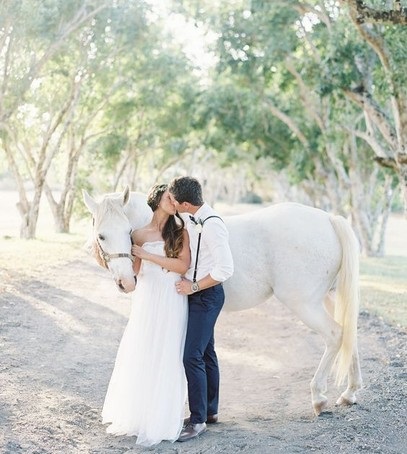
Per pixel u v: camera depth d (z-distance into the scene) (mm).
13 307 9422
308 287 5098
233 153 39656
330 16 16656
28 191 83688
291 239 5109
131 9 21906
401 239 40656
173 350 4602
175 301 4645
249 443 4469
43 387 5652
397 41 11133
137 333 4660
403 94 11359
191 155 48094
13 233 27266
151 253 4629
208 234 4574
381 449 4379
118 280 4520
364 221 24172
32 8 17031
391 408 5273
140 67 26594
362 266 20062
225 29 19609
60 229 28250
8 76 18250
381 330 8898
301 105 25281
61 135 23672
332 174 24500
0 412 4832
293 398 5918
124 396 4637
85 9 19781
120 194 4832
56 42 18938
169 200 4570
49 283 12383
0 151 29844
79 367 6488
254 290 5172
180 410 4598
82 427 4773
